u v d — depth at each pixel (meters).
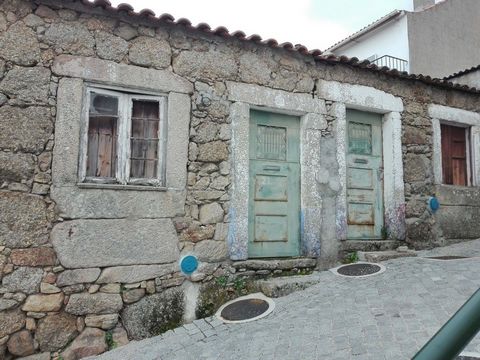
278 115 5.53
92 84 4.33
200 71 4.84
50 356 3.78
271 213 5.35
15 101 3.94
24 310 3.75
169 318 4.29
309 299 4.40
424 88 6.66
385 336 3.24
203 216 4.67
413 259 5.48
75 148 4.12
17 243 3.80
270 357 3.24
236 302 4.54
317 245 5.37
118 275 4.15
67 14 4.23
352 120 6.14
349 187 5.99
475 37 13.89
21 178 3.90
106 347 3.97
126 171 4.45
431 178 6.52
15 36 4.00
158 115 4.68
